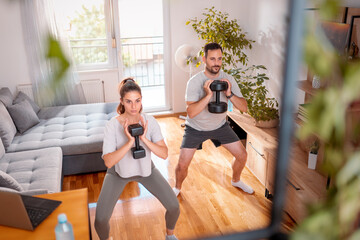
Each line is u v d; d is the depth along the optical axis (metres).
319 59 0.26
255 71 4.20
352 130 0.29
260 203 3.12
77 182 3.53
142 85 6.77
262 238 0.33
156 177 2.43
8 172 2.99
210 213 2.99
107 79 5.10
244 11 4.35
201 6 5.02
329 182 2.10
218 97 2.80
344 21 2.28
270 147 3.07
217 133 3.06
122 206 3.08
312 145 2.71
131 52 6.46
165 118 5.30
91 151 3.59
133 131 2.17
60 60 0.20
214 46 2.80
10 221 1.77
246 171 3.67
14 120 3.84
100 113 4.41
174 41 5.09
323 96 0.26
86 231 1.79
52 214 1.90
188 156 3.06
